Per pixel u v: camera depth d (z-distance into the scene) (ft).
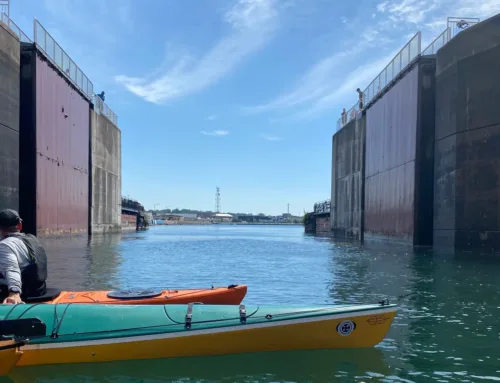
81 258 56.59
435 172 74.49
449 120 69.26
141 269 46.62
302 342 17.29
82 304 17.12
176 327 16.51
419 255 63.46
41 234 82.64
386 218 95.30
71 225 103.09
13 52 70.74
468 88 64.95
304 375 15.79
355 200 125.39
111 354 16.22
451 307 27.89
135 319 16.60
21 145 78.64
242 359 16.87
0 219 17.30
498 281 38.52
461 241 65.92
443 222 71.15
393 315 17.80
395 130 89.40
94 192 123.54
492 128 61.21
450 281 38.55
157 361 16.53
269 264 53.26
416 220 77.25
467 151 65.00
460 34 66.54
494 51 61.05
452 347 19.53
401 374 16.24
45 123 84.28
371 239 107.86
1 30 66.28
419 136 76.64
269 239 126.21
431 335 21.43
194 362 16.53
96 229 126.31
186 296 20.98
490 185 61.41
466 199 65.10
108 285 35.96
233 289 22.31
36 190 79.56
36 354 15.88
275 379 15.46
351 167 130.52
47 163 85.56
